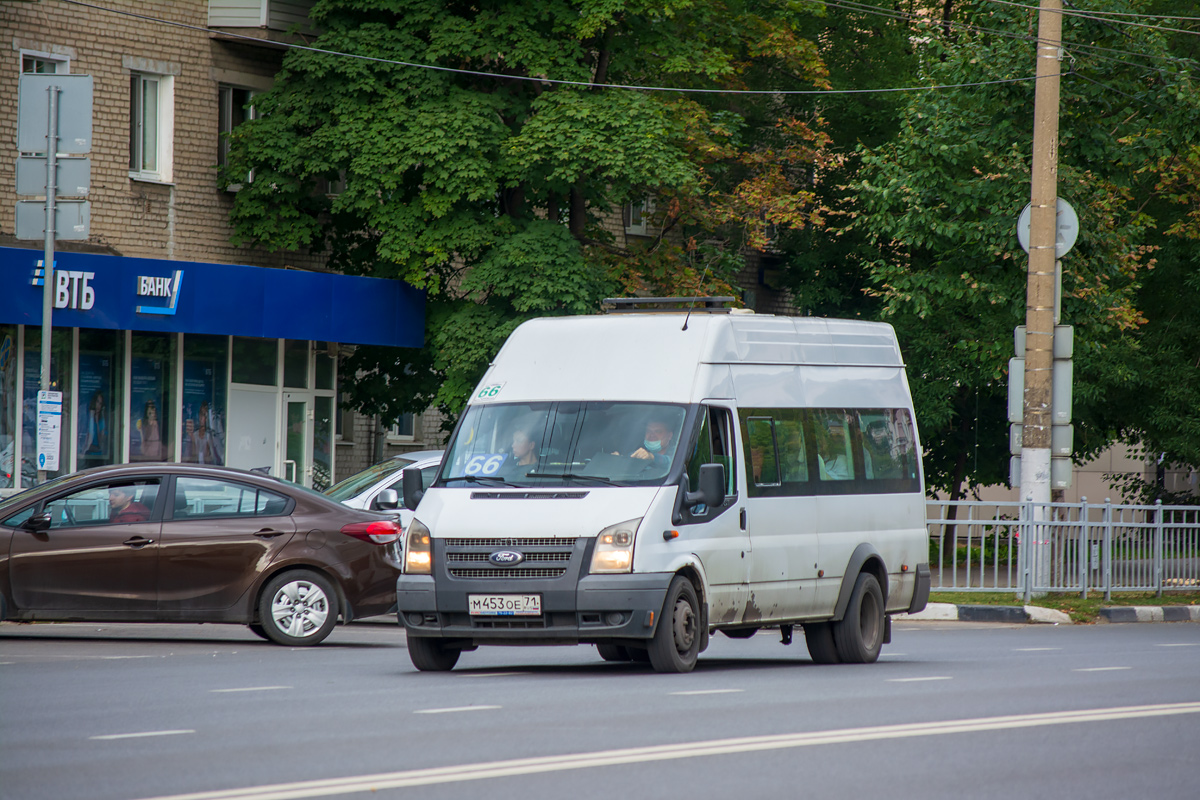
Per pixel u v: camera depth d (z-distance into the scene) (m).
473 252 61.44
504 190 64.44
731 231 71.88
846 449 32.25
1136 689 24.77
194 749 17.56
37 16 58.22
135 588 33.25
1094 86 59.84
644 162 58.56
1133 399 72.56
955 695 23.61
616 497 26.83
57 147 42.34
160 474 33.97
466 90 61.53
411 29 61.88
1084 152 60.53
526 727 19.48
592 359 29.17
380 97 61.94
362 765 16.44
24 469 57.16
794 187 73.06
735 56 70.19
